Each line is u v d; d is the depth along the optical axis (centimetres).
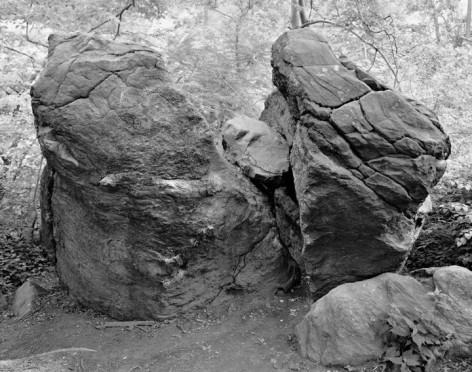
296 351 387
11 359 415
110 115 411
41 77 425
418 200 386
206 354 397
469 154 669
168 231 429
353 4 802
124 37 853
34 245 826
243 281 486
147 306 457
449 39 1073
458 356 343
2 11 759
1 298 575
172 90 427
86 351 417
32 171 867
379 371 343
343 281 434
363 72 420
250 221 477
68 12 802
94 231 465
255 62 812
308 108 402
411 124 385
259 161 496
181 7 864
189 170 434
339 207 392
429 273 411
